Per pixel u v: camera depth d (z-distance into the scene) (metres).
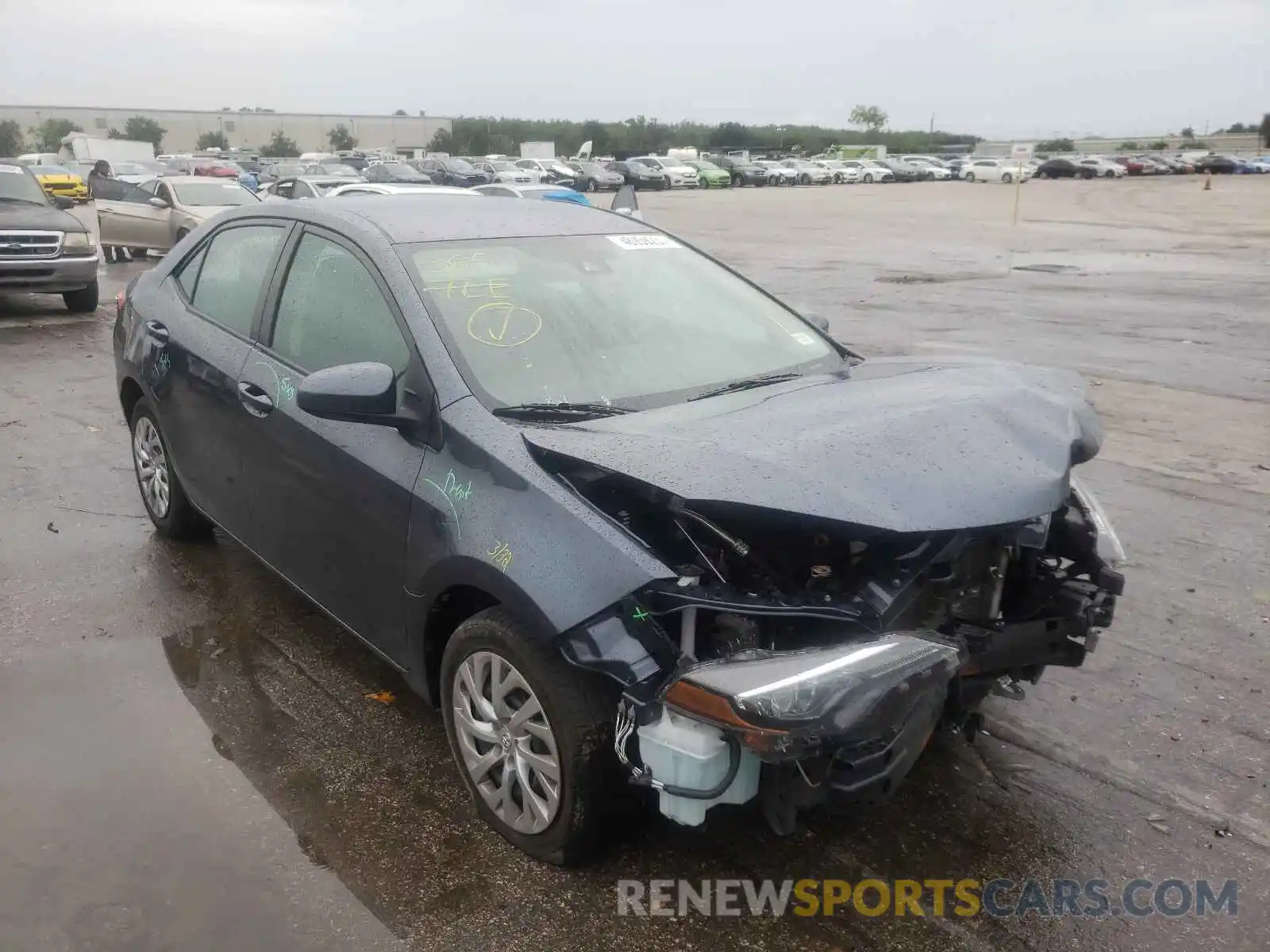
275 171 40.44
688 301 3.94
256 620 4.47
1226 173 71.12
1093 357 10.36
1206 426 7.70
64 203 13.61
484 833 3.11
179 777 3.37
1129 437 7.39
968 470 2.67
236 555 5.15
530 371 3.25
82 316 12.91
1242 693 3.93
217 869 2.95
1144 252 21.77
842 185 65.06
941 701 2.76
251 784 3.34
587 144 78.69
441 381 3.13
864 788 2.57
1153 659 4.19
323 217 3.94
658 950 2.68
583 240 4.04
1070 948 2.70
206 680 3.98
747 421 2.87
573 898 2.85
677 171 57.34
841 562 2.84
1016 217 30.28
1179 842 3.10
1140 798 3.30
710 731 2.47
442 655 3.25
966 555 2.98
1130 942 2.71
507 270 3.66
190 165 44.53
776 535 2.84
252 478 4.01
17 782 3.32
